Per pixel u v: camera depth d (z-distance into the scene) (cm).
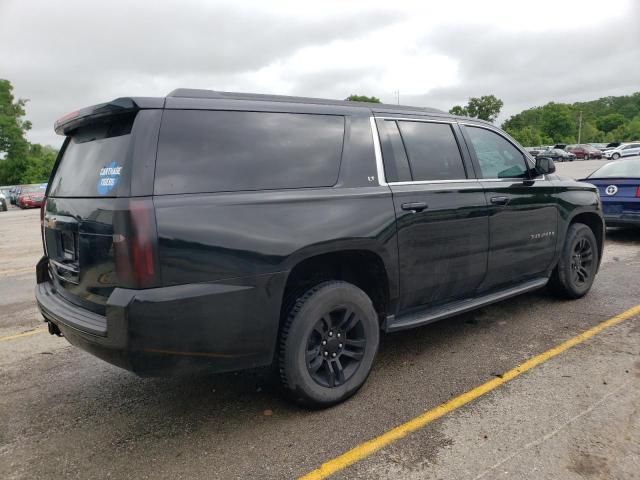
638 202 803
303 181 312
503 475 251
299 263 309
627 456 262
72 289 306
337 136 338
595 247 544
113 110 274
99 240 266
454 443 281
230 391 359
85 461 280
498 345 420
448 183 390
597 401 319
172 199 261
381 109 373
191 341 266
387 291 353
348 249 318
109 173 271
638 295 544
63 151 357
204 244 265
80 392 368
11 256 1024
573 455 265
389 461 267
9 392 371
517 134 9562
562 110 10431
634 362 373
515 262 447
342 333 331
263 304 286
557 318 479
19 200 2973
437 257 377
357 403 331
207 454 281
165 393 361
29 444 300
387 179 353
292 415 320
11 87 5866
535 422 298
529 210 455
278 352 308
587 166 3962
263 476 259
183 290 260
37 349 459
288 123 318
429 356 404
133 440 299
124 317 249
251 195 286
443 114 419
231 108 297
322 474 259
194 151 276
